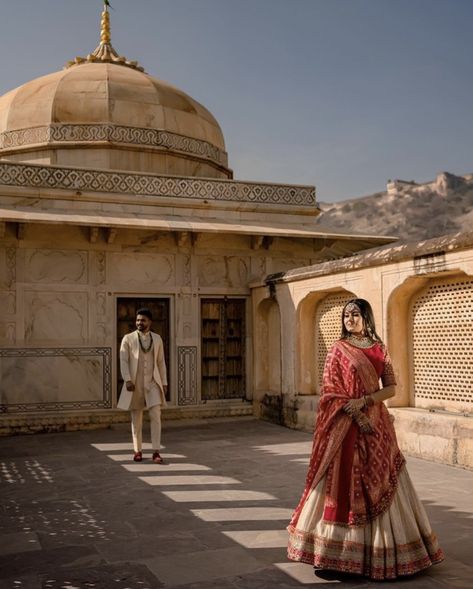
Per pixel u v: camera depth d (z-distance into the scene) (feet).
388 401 25.03
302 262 38.60
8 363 32.04
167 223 33.68
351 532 11.34
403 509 11.57
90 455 25.14
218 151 44.52
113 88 40.42
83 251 33.76
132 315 35.01
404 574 11.18
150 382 23.81
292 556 11.94
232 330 37.06
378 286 25.79
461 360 22.93
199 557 12.69
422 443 23.15
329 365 12.31
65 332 33.17
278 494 18.16
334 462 11.71
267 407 35.24
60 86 40.32
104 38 46.26
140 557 12.75
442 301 23.84
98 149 39.19
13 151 39.86
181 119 41.98
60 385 32.91
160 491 18.65
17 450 26.78
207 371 36.32
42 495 18.29
